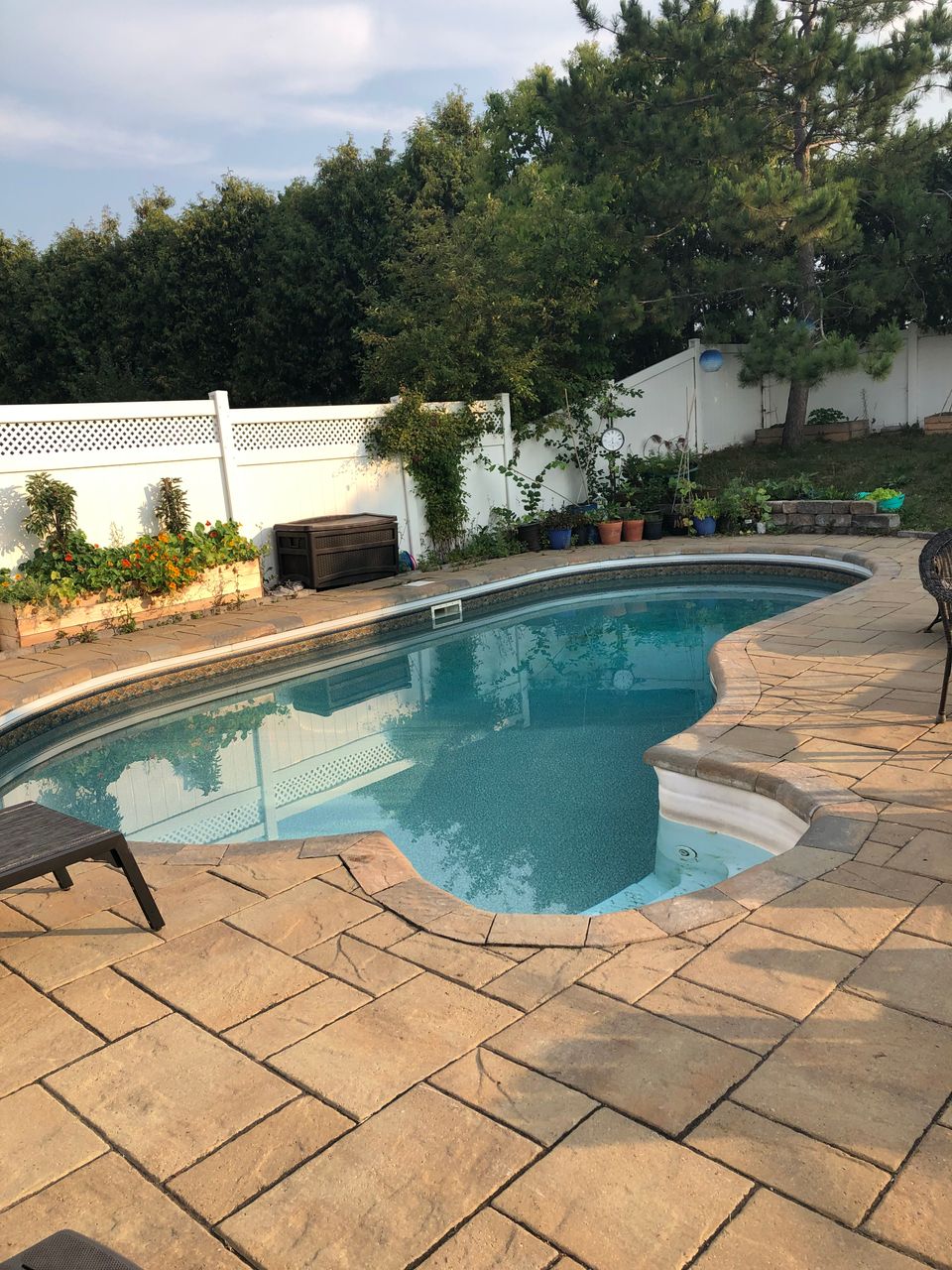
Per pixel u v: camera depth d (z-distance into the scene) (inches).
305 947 119.7
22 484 334.6
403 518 474.9
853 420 653.3
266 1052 98.0
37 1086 95.0
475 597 417.7
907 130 532.1
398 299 591.2
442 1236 72.6
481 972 110.8
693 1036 95.7
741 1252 69.3
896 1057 90.7
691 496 533.0
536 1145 81.7
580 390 557.0
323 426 437.4
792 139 548.1
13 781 229.8
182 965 117.2
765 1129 81.9
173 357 837.2
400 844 184.1
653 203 539.8
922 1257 68.1
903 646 257.6
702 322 653.9
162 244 845.8
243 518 408.5
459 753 239.1
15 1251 73.6
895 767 167.5
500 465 526.3
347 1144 83.5
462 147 843.4
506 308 522.9
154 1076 95.4
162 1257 72.5
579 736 247.4
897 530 462.9
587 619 391.9
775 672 238.2
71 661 295.4
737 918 118.7
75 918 131.6
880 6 507.5
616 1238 71.2
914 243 537.6
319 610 359.9
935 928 113.5
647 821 191.3
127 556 341.7
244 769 233.6
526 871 169.0
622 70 615.5
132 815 205.6
